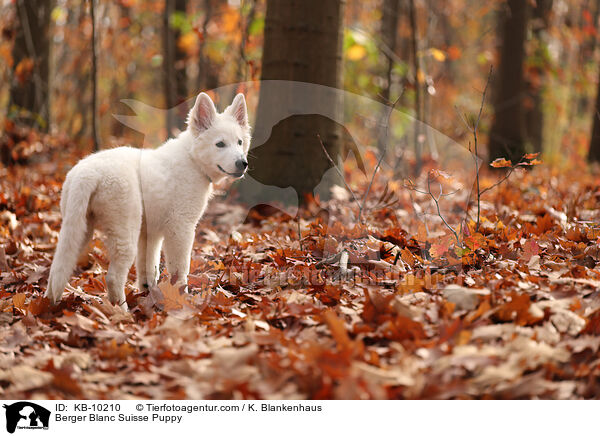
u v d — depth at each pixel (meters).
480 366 2.95
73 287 5.05
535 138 21.30
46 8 14.45
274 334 3.49
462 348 3.07
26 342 3.74
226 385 2.96
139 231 4.62
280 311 3.98
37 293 5.02
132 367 3.35
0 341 3.76
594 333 3.30
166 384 3.13
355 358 3.07
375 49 13.62
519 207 7.57
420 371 2.99
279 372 3.03
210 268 5.38
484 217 5.72
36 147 12.59
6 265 5.75
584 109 27.91
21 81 13.71
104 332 3.78
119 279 4.52
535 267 4.61
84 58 20.02
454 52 16.27
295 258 5.30
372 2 24.31
